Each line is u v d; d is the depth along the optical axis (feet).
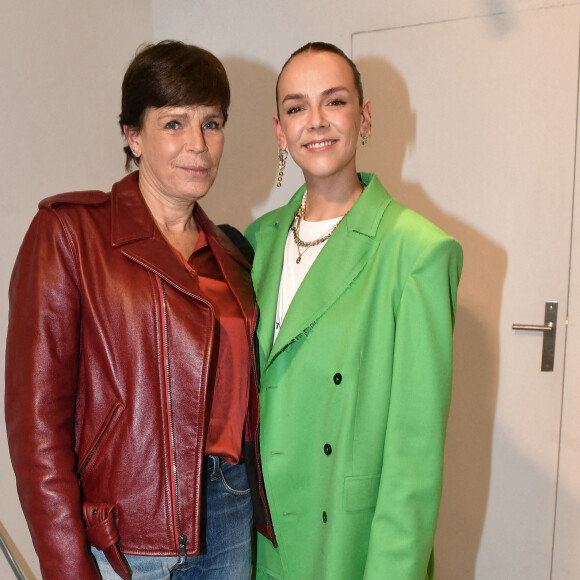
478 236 6.76
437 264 3.82
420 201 6.92
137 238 3.90
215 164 4.22
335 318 4.07
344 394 3.99
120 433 3.73
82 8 6.60
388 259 4.00
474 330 6.89
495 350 6.86
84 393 3.81
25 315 3.60
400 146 6.91
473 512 7.15
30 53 5.94
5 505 5.89
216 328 4.09
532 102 6.42
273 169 7.63
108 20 7.01
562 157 6.41
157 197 4.25
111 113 7.12
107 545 3.63
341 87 4.10
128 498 3.74
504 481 7.00
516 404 6.87
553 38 6.28
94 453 3.75
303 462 4.23
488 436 7.00
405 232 3.96
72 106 6.50
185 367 3.84
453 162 6.75
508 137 6.54
